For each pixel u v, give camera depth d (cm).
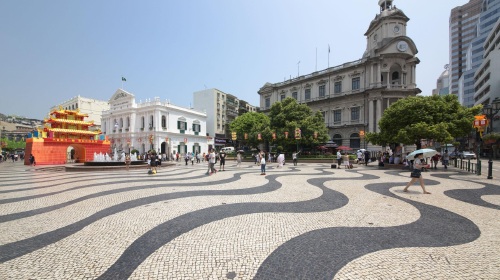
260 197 888
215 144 6000
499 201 824
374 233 530
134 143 4647
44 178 1495
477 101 5859
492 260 409
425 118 1919
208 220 619
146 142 4491
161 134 4425
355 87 4300
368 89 3903
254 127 3809
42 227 580
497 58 4616
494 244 474
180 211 700
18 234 536
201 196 904
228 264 397
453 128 1825
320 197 885
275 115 3547
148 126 4509
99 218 643
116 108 5056
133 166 2152
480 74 5584
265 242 483
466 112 1944
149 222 606
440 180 1310
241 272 373
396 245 468
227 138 6844
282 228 560
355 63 4331
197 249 452
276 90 5600
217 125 6519
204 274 367
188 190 1027
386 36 4038
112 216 659
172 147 4638
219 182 1265
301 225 580
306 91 5091
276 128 3394
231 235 518
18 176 1622
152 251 445
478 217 646
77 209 736
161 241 489
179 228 562
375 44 4291
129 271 377
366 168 2123
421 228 562
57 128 3156
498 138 3516
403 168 2019
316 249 451
